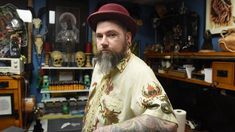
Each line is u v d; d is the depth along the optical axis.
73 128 2.30
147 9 3.50
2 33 2.79
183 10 2.61
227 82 1.64
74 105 3.06
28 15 2.87
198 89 2.04
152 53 3.00
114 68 0.75
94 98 0.83
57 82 2.97
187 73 2.21
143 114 0.58
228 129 1.64
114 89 0.73
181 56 2.31
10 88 2.34
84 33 3.20
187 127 2.00
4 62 2.46
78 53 3.02
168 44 2.90
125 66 0.73
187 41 2.47
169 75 2.51
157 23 3.18
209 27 2.40
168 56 2.54
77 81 3.08
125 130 0.51
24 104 2.56
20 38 2.78
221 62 1.71
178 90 2.32
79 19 3.18
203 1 2.53
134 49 3.39
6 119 2.36
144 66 0.72
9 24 2.82
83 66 3.03
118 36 0.72
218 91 1.85
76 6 3.16
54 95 3.04
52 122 2.54
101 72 0.81
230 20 2.10
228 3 2.13
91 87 0.91
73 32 3.15
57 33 3.09
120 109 0.70
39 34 3.01
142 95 0.63
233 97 1.61
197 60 2.35
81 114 2.94
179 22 2.63
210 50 2.03
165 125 0.53
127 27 0.75
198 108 2.02
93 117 0.78
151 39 3.56
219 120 1.75
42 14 3.03
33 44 3.02
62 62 2.98
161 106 0.57
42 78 2.96
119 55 0.73
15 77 2.35
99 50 0.75
